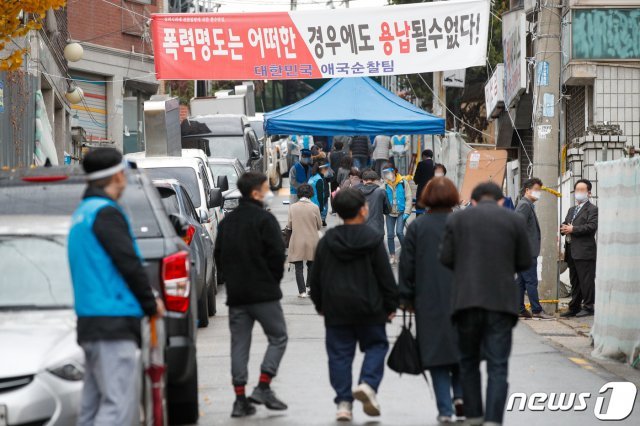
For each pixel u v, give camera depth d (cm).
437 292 1262
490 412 1137
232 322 1341
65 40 4478
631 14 2923
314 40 2688
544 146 2370
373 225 2786
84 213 963
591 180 2686
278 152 6144
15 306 1102
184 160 2619
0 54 2883
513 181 4156
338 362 1294
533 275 2303
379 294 1273
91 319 954
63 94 4262
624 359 1745
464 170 3972
